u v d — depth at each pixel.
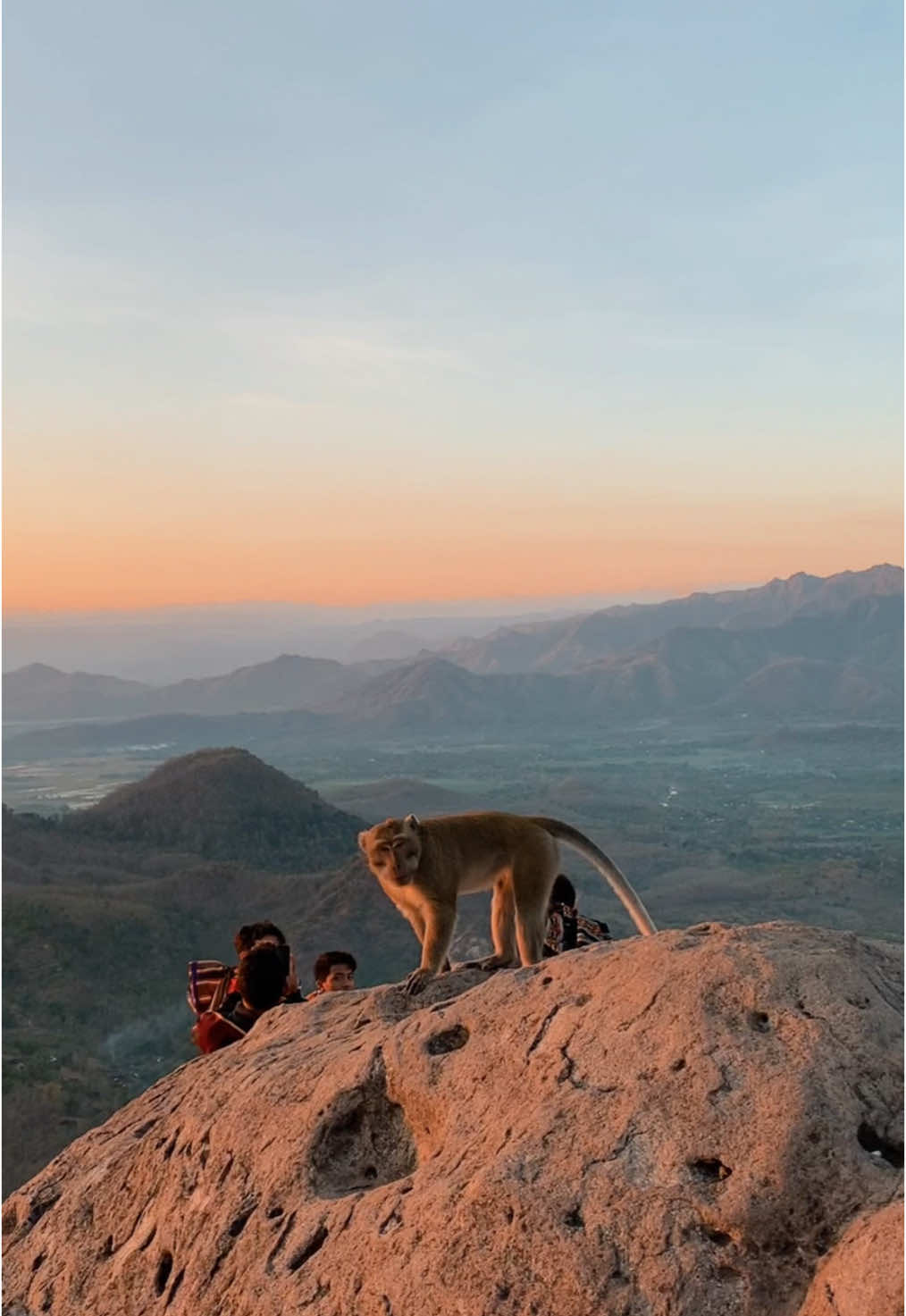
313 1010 6.77
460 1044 5.16
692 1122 4.12
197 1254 5.11
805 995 4.40
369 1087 5.23
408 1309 4.14
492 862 7.34
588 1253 3.93
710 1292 3.76
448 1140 4.73
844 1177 3.85
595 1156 4.17
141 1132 6.22
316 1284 4.49
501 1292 3.99
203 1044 7.74
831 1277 3.59
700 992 4.55
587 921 8.26
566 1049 4.68
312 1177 5.04
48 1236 5.99
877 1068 4.12
